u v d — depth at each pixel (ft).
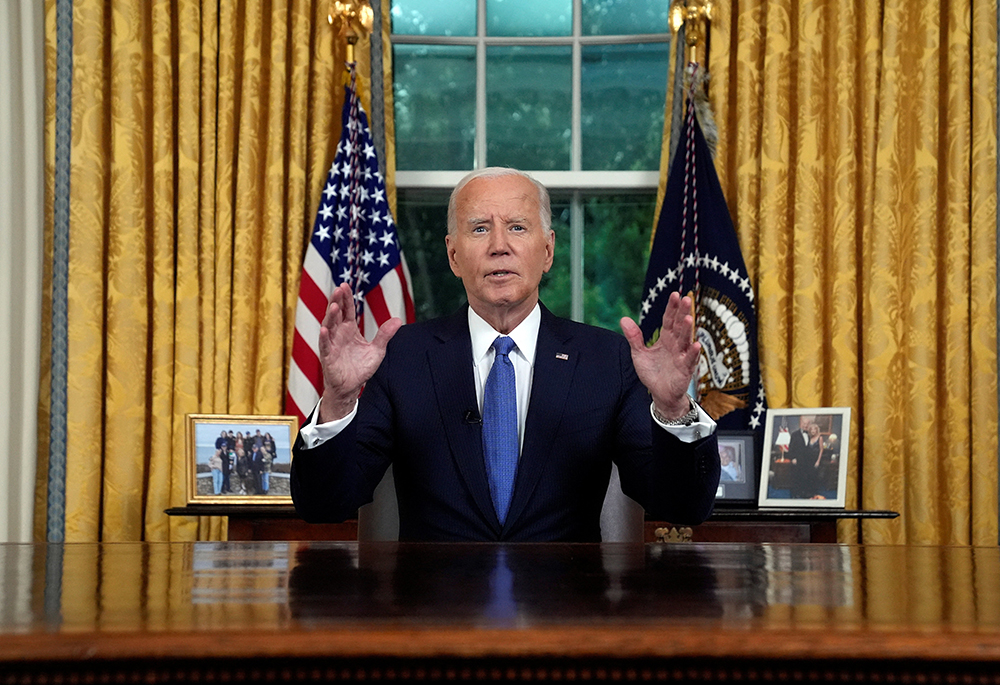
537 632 2.06
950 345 11.05
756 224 11.50
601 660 1.96
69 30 11.47
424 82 13.34
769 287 11.27
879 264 11.13
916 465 10.97
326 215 11.23
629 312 13.21
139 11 11.61
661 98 13.28
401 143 13.26
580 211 13.34
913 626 2.17
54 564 3.71
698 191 11.31
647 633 2.05
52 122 11.44
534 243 6.65
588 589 2.89
